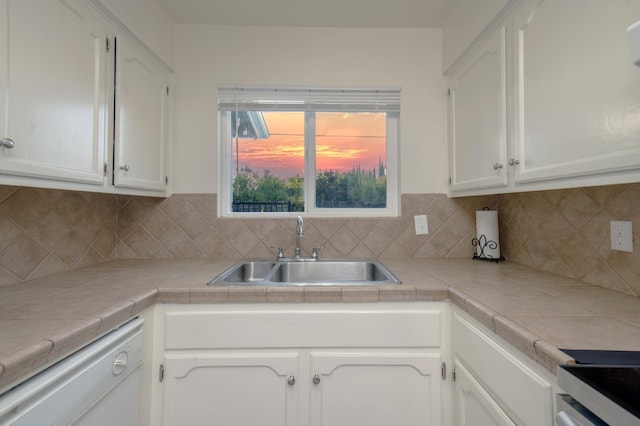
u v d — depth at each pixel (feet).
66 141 3.23
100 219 5.12
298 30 5.77
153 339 3.48
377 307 3.59
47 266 4.09
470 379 3.05
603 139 2.47
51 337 2.16
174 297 3.50
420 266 4.85
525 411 2.21
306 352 3.55
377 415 3.55
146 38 4.67
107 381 2.59
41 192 3.98
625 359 1.83
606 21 2.44
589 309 2.73
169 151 5.56
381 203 6.20
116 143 4.06
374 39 5.79
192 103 5.69
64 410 2.14
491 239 5.25
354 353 3.56
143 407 3.29
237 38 5.73
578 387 1.63
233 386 3.51
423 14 5.40
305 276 5.43
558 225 4.15
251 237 5.70
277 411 3.51
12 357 1.88
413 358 3.55
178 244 5.64
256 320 3.53
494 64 4.02
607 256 3.41
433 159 5.76
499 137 3.92
